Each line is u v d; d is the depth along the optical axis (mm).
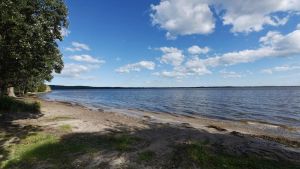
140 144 13484
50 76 22672
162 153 11836
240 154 12594
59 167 9789
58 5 17297
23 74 18250
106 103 60219
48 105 36375
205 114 36594
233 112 39344
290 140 17781
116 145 12938
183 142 14234
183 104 56031
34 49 15648
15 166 9734
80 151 11750
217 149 13352
